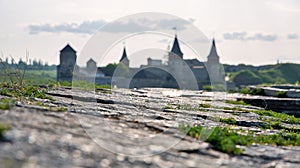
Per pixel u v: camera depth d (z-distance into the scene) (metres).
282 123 13.30
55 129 6.38
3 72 15.33
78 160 5.32
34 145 5.45
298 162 6.83
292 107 19.53
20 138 5.56
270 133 10.29
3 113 6.73
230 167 6.18
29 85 16.08
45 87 16.77
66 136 6.13
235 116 13.43
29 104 8.80
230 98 21.84
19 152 5.11
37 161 4.98
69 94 13.77
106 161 5.53
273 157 7.07
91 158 5.52
